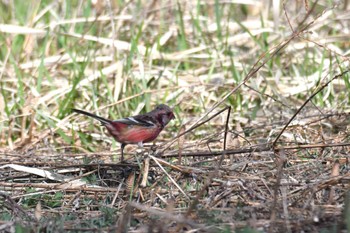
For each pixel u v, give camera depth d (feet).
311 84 44.70
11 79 47.09
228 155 36.11
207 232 27.84
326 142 37.58
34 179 34.99
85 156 37.68
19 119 44.16
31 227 29.35
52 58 48.60
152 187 32.83
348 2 52.90
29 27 50.21
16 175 35.29
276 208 29.71
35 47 51.75
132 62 47.26
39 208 30.96
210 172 33.01
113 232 28.86
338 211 29.53
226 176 33.09
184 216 28.40
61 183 33.94
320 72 43.86
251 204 30.83
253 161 34.45
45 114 43.09
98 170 34.76
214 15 56.85
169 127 43.01
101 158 38.60
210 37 52.08
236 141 38.09
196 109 44.83
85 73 48.14
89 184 34.12
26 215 31.04
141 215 30.48
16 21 55.31
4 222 29.63
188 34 53.31
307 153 36.27
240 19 56.80
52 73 48.44
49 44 49.83
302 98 45.19
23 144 41.81
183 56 49.01
